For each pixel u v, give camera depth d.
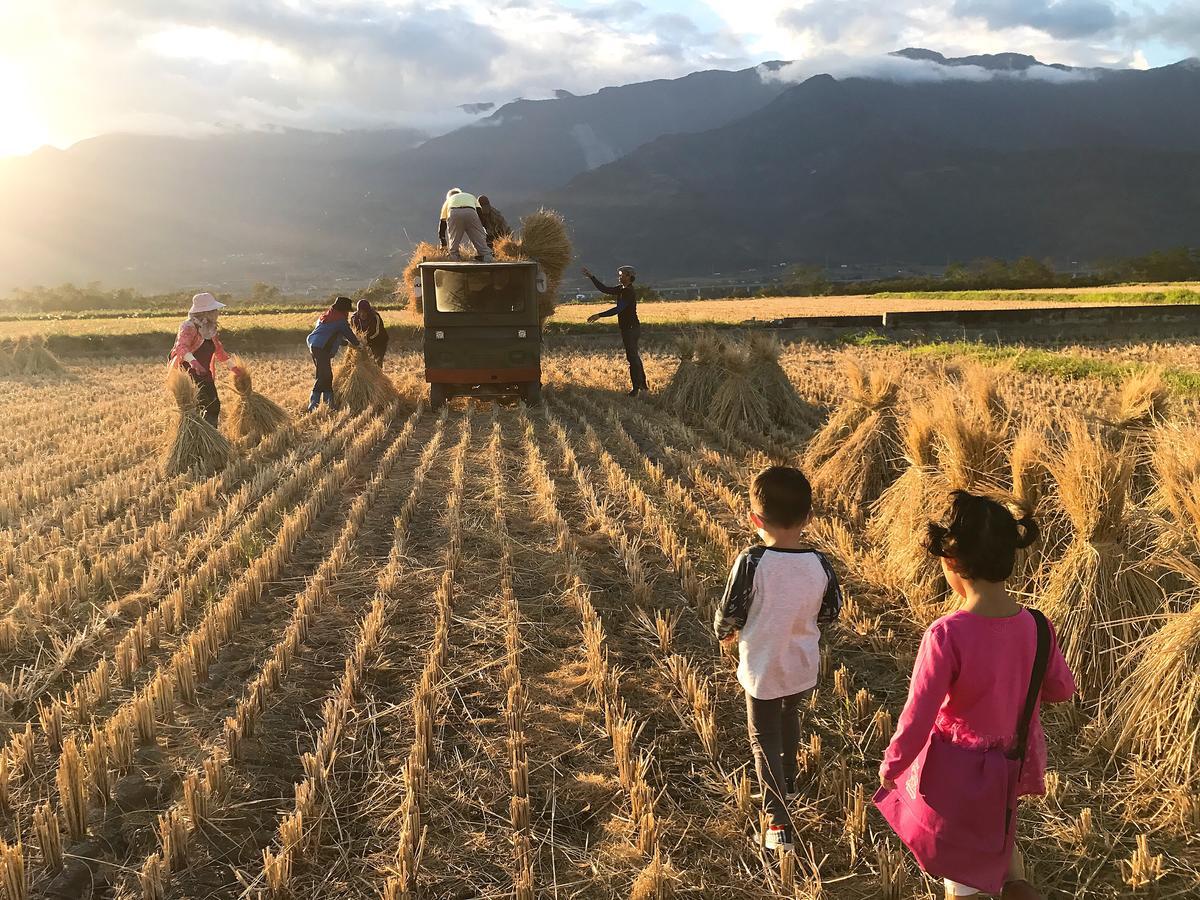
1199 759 3.35
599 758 3.69
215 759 3.55
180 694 4.14
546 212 14.08
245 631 4.91
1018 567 4.81
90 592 5.46
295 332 24.17
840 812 3.33
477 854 3.09
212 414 10.05
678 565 5.86
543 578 5.73
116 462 9.15
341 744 3.76
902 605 5.21
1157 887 2.89
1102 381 12.90
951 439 5.32
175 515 6.89
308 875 2.98
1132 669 3.94
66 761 3.17
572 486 8.14
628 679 4.33
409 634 4.85
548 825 3.25
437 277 12.18
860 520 6.94
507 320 12.16
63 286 96.81
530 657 4.59
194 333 9.80
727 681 4.34
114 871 3.00
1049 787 3.35
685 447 9.77
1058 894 2.89
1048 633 2.42
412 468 8.98
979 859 2.37
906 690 4.25
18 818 3.24
